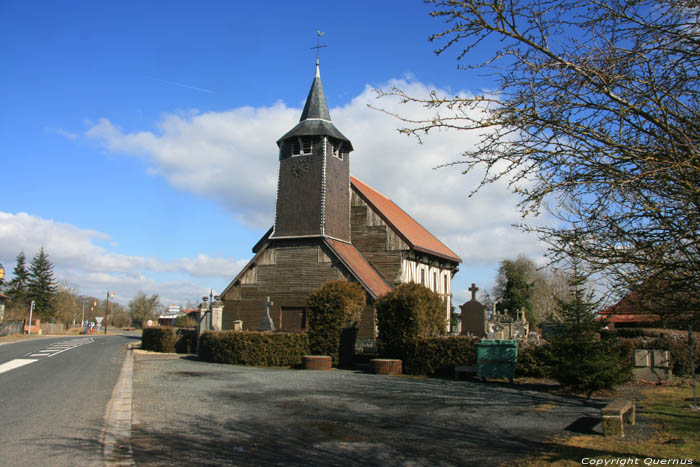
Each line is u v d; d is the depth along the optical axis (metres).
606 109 4.70
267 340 21.59
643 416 9.84
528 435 8.31
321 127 30.56
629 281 4.86
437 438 8.09
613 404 8.70
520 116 4.86
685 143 4.38
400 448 7.44
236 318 29.97
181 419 9.48
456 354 17.39
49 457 6.82
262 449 7.36
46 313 77.31
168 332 29.44
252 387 14.12
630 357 15.66
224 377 16.67
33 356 23.98
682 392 13.39
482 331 23.42
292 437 8.12
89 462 6.61
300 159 30.52
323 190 29.62
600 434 8.37
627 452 7.12
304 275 28.91
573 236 4.99
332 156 30.78
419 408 10.87
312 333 21.52
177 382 15.11
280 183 30.80
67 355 24.97
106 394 12.33
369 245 32.09
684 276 4.69
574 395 13.02
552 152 4.85
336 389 13.82
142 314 100.38
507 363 15.62
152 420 9.38
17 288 76.00
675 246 4.55
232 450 7.29
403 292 19.44
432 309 20.19
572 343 13.23
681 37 4.47
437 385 14.95
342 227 31.23
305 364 19.92
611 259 4.85
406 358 18.47
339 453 7.15
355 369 20.12
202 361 23.28
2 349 29.17
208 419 9.51
